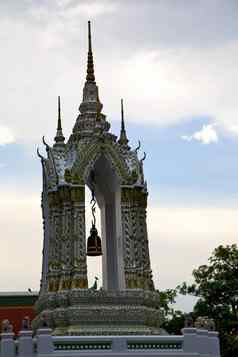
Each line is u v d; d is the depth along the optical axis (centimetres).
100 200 3350
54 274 2984
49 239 3067
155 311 2970
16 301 5341
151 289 3048
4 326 2561
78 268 2909
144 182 3181
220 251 5591
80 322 2795
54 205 3078
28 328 2550
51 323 2888
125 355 2525
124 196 3078
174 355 2567
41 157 3266
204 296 5519
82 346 2523
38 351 2464
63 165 3130
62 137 3272
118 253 3080
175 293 5706
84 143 3119
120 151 3155
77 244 2952
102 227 3309
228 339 5162
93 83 3378
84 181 3044
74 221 2989
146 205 3173
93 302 2850
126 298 2886
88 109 3297
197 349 2598
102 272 3244
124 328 2812
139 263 3006
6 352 2500
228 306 5438
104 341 2548
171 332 5472
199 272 5622
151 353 2550
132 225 3052
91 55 3444
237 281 5462
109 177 3216
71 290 2850
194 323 2755
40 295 3139
